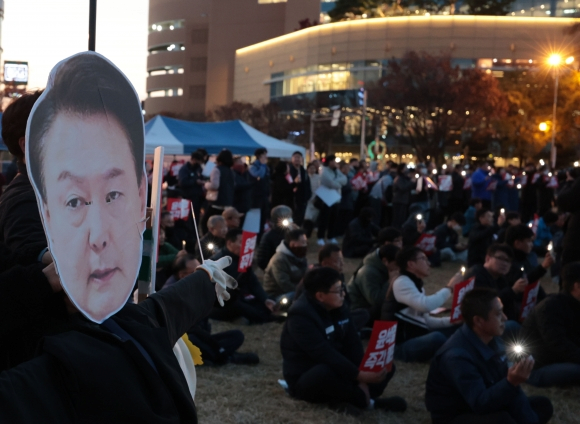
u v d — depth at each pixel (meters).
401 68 45.31
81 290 1.61
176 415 1.75
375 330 4.73
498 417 4.21
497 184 19.31
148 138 15.57
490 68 57.03
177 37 94.88
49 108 1.51
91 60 1.65
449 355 4.43
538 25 56.72
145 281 2.56
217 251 8.03
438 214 17.78
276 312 7.75
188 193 12.75
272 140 18.03
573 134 45.19
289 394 5.29
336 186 14.16
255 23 86.00
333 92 62.41
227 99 87.50
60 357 1.60
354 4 70.31
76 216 1.59
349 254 12.57
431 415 4.57
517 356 4.39
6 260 1.84
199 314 2.25
